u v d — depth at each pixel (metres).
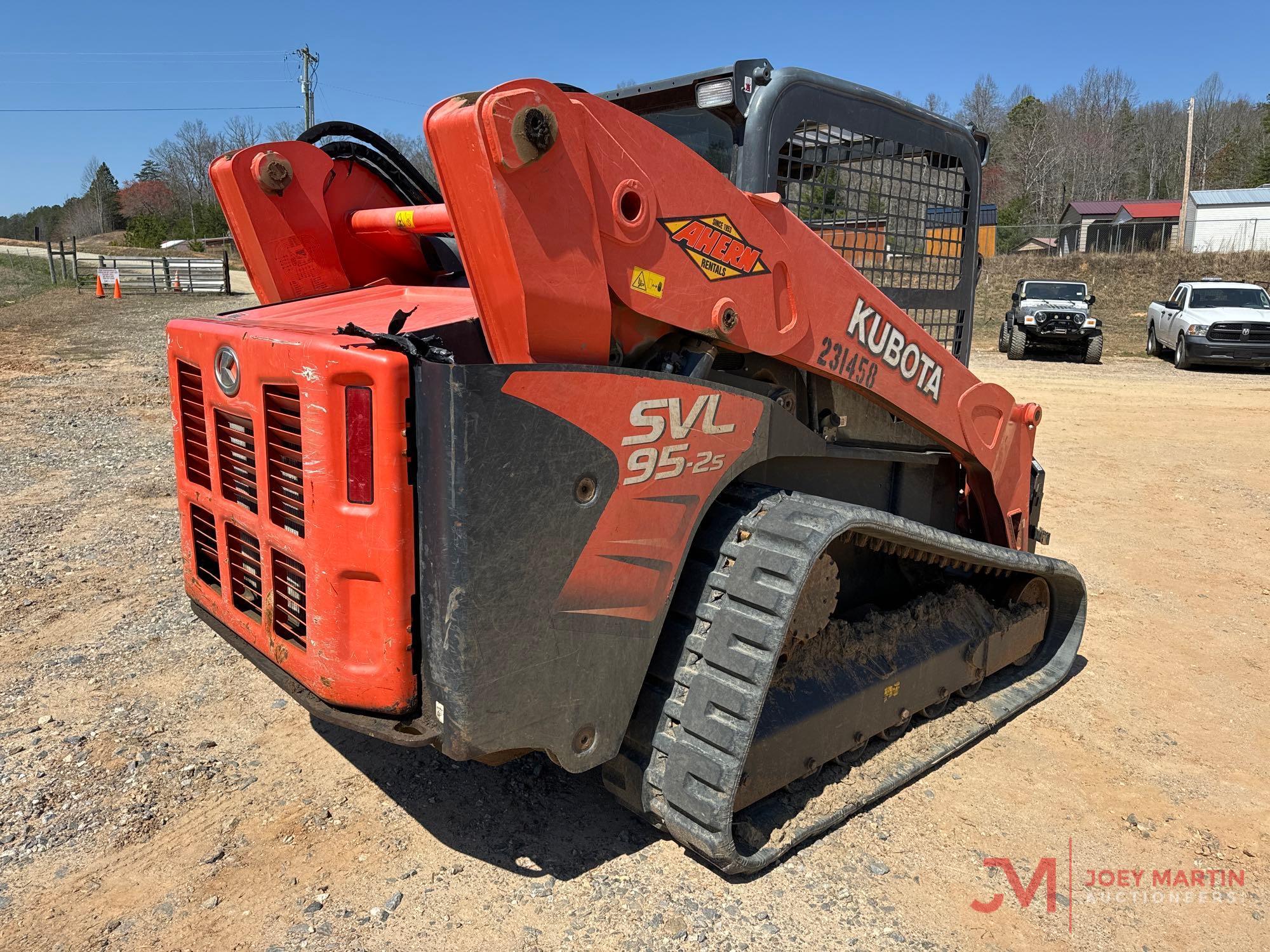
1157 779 3.51
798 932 2.59
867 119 3.38
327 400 2.29
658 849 2.94
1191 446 9.95
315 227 3.51
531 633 2.34
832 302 3.01
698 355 2.66
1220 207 44.72
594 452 2.37
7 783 3.21
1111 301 29.39
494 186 2.08
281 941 2.50
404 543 2.29
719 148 3.24
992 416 3.90
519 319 2.22
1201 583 5.75
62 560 5.41
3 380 11.80
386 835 2.98
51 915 2.59
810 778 3.21
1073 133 80.56
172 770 3.31
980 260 4.19
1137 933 2.66
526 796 3.22
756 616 2.64
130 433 8.95
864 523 2.85
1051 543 6.50
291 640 2.64
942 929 2.64
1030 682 4.18
